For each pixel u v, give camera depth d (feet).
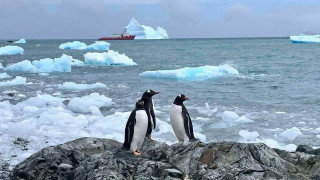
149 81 94.63
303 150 28.37
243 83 91.35
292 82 92.58
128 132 23.71
